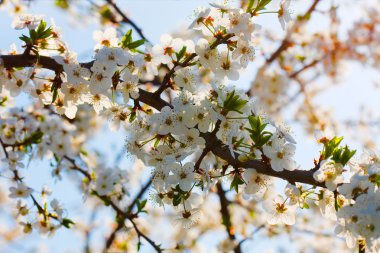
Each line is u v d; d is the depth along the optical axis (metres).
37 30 0.73
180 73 0.73
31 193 0.89
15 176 0.90
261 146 0.69
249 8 0.72
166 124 0.71
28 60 0.73
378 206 0.66
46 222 0.89
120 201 0.98
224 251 1.47
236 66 0.74
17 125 0.88
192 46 0.75
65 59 0.73
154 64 0.76
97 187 0.94
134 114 0.74
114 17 1.27
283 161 0.69
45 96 0.77
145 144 0.73
